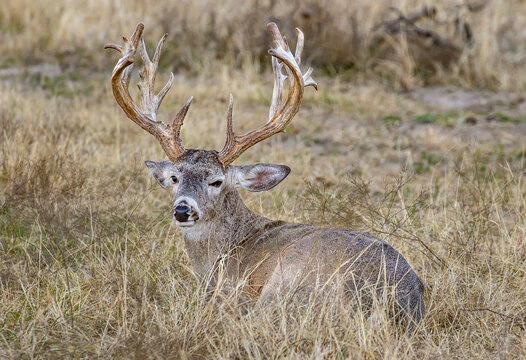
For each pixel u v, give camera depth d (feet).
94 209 44.75
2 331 33.73
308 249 35.01
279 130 37.99
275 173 37.73
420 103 77.92
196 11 88.63
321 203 41.86
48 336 33.22
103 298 35.86
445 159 61.62
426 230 44.19
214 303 34.27
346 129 69.15
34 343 32.42
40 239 40.57
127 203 46.62
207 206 36.47
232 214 38.04
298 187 54.44
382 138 67.26
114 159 54.65
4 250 41.91
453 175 55.47
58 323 34.42
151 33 87.66
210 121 67.92
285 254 35.32
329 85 80.48
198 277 37.99
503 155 61.67
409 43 86.22
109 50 84.69
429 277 39.81
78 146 55.26
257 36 84.23
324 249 34.60
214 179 36.70
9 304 35.68
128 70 38.50
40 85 76.59
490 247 42.73
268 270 35.70
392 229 41.83
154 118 38.93
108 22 89.30
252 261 36.58
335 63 84.64
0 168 49.29
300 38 39.06
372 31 86.69
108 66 83.25
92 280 37.65
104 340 32.91
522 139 67.00
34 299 36.50
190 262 39.22
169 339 32.09
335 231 36.06
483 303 36.99
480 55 85.81
